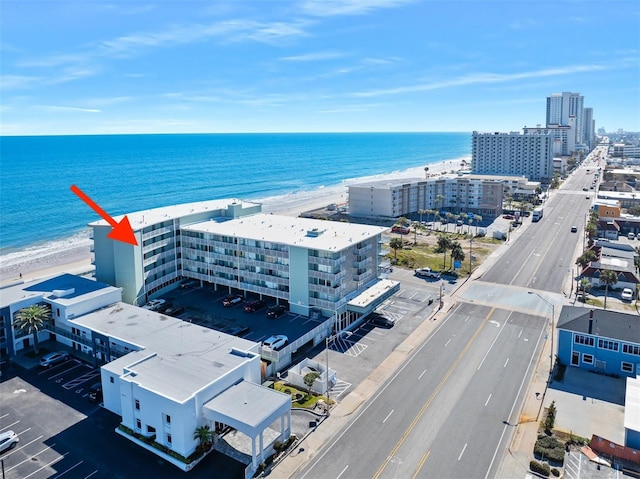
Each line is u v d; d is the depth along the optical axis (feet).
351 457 172.55
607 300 331.57
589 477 155.22
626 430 171.73
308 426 190.70
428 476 162.40
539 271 401.08
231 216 375.45
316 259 279.28
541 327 285.64
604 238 517.96
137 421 185.57
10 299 257.75
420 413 198.90
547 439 176.65
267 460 169.99
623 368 228.43
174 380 186.60
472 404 205.36
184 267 342.44
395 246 439.63
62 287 279.28
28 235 578.66
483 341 266.77
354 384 221.87
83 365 240.94
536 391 215.51
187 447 171.94
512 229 572.51
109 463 170.50
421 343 264.72
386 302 328.70
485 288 358.43
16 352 252.83
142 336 229.25
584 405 204.03
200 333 232.94
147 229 310.65
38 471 166.09
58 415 199.62
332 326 274.98
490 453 173.99
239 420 166.40
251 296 321.93
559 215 654.53
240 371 197.36
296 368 226.99
